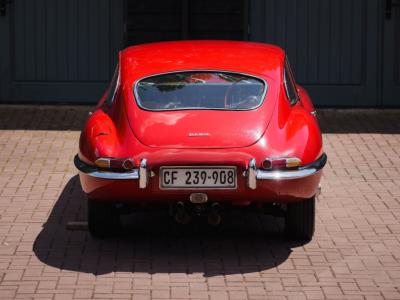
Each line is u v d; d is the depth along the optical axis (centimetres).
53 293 637
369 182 907
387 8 1195
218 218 691
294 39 1209
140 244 739
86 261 701
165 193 667
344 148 1026
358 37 1205
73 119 1148
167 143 679
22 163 965
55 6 1201
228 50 796
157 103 719
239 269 685
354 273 677
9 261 699
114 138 695
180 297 630
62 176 925
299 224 729
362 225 785
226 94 727
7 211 817
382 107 1219
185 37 1220
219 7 1216
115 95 748
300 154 681
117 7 1202
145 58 779
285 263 697
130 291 641
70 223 774
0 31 1205
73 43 1209
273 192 671
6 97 1218
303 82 1216
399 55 1208
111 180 669
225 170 665
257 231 772
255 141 681
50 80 1216
